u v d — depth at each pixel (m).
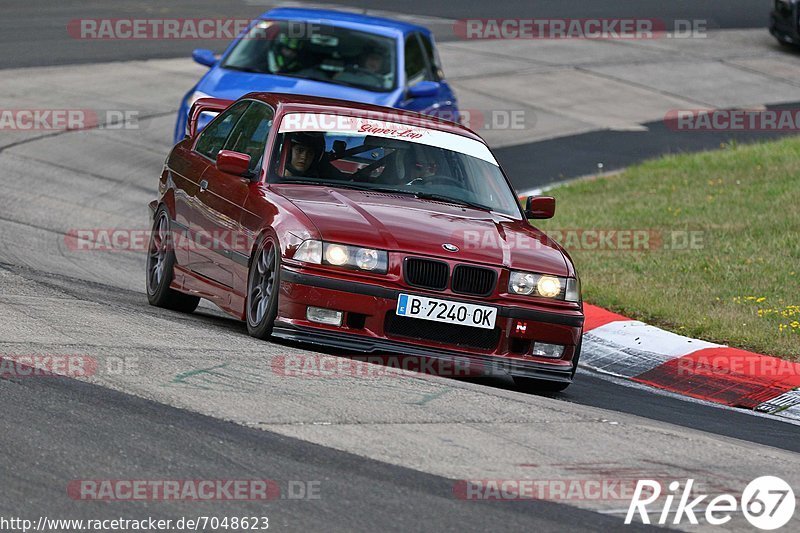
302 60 51.22
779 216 51.97
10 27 89.31
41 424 20.31
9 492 17.42
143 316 30.34
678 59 98.56
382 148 32.19
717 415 29.69
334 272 27.47
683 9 120.31
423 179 31.72
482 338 28.22
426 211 29.94
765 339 35.94
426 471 19.84
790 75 96.19
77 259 41.75
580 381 32.78
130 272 41.38
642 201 56.72
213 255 31.61
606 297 40.84
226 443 20.22
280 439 20.66
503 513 18.28
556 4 118.06
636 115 81.44
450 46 96.69
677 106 84.88
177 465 19.03
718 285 42.41
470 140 33.88
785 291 41.38
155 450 19.59
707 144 73.88
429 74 55.53
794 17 101.12
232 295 30.39
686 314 38.62
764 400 31.97
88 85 73.31
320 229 27.81
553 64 93.25
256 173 31.06
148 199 53.72
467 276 28.06
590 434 23.31
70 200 51.38
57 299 31.09
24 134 61.06
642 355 35.72
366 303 27.47
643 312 39.47
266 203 29.50
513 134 73.75
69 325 27.52
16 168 55.00
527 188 61.69
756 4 127.50
